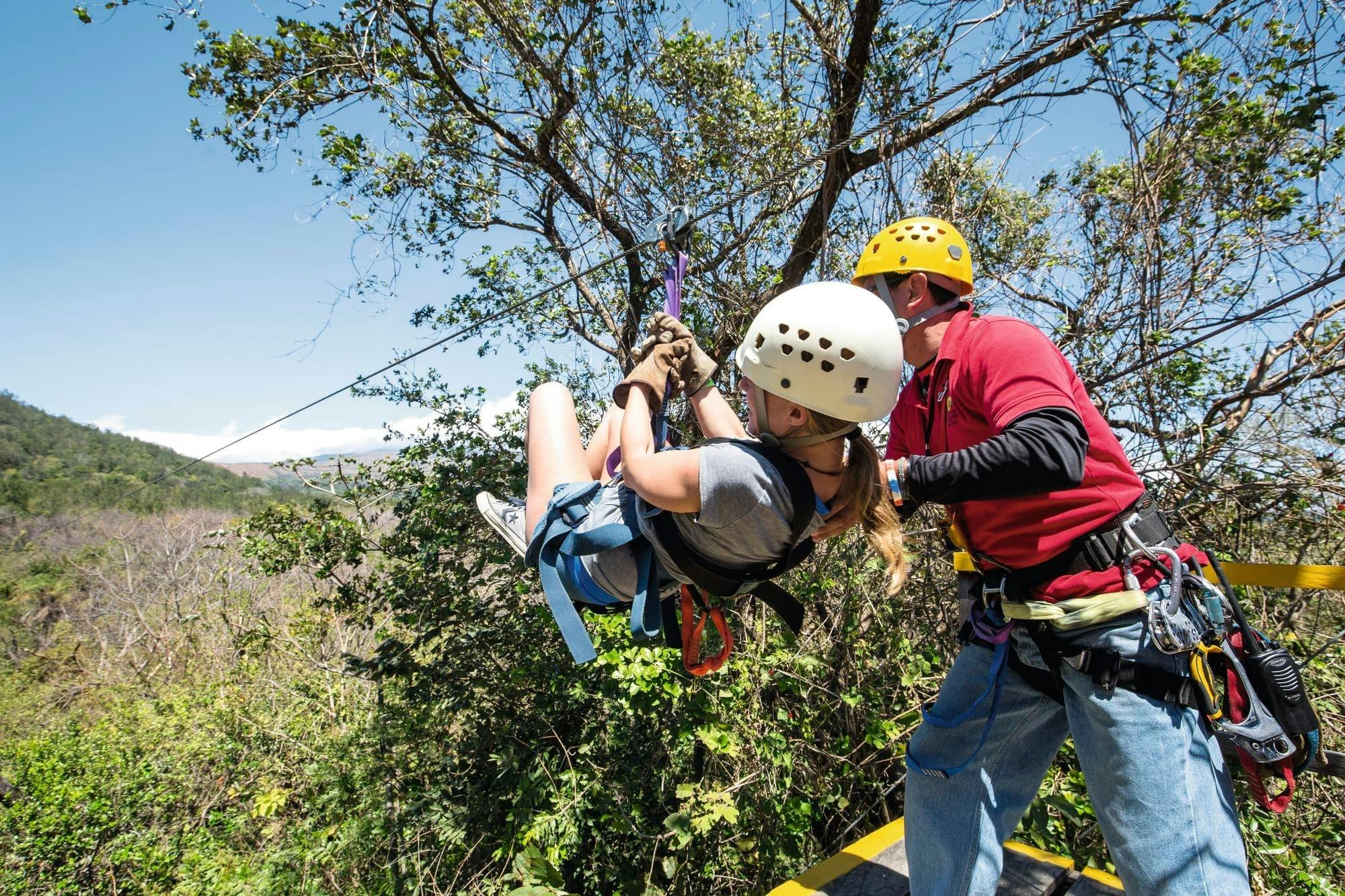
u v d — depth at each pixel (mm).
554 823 5145
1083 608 1704
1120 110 3850
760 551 1641
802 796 4684
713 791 4738
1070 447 1502
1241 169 3930
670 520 1684
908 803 2102
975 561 1974
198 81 5965
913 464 1617
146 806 9555
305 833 7914
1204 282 4156
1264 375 4086
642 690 4398
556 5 5523
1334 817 3402
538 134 6055
